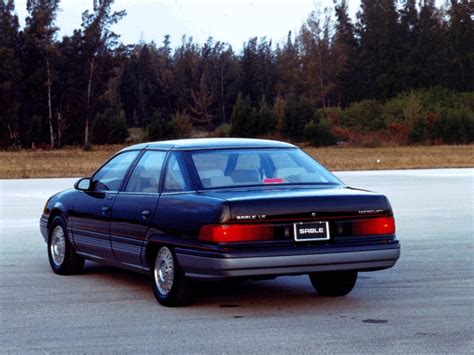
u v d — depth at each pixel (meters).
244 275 7.73
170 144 9.23
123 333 7.38
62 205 10.62
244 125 91.81
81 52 102.00
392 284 9.75
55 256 10.84
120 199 9.33
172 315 8.15
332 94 127.88
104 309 8.48
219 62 136.88
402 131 91.56
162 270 8.62
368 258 8.12
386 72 112.31
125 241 9.11
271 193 8.14
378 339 7.01
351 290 9.24
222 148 8.97
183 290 8.38
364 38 122.12
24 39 99.56
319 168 9.12
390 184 27.75
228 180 8.53
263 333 7.30
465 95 102.38
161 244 8.43
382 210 8.34
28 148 94.38
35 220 17.20
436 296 8.96
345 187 8.76
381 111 100.44
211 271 7.79
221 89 133.00
